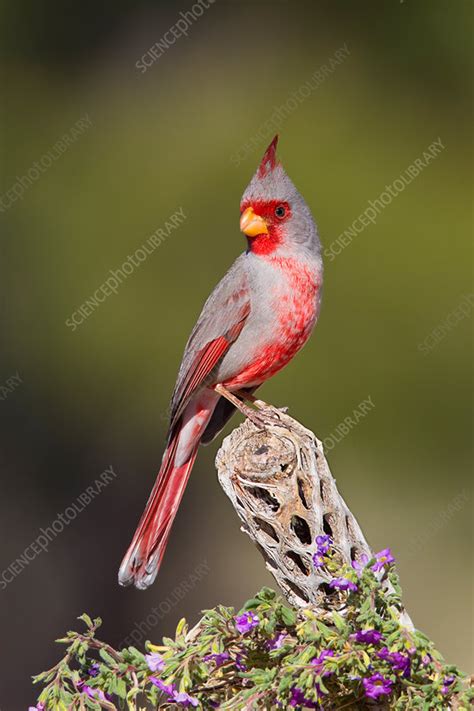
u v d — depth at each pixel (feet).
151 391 43.88
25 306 44.62
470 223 44.62
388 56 48.08
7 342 44.80
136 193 44.88
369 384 44.06
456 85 47.44
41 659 45.83
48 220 45.03
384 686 12.64
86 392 44.62
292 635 13.85
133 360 43.65
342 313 43.98
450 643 44.45
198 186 44.55
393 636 12.56
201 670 13.55
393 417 44.52
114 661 13.61
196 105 48.14
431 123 46.78
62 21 49.37
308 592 15.35
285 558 15.64
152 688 13.60
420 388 44.24
